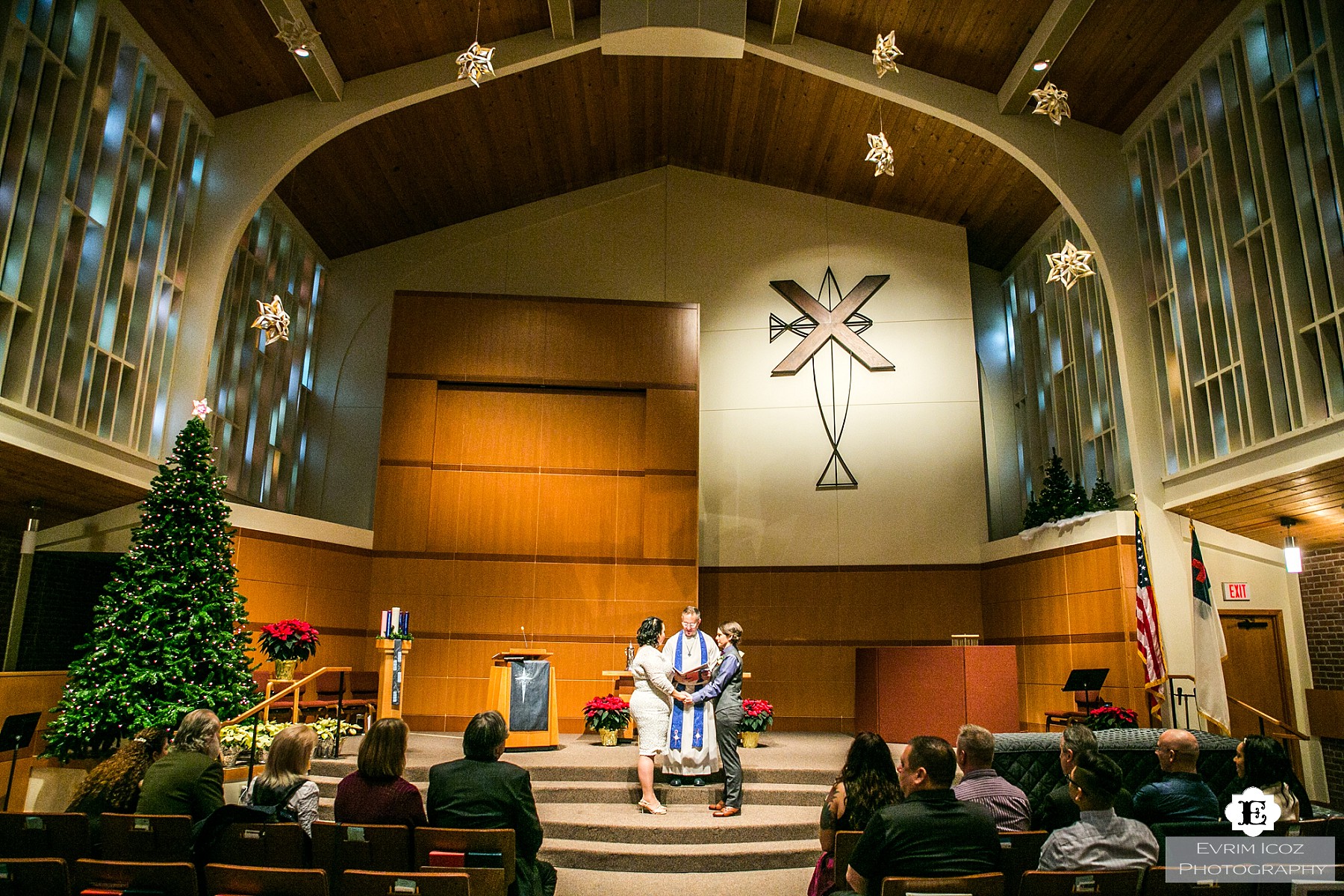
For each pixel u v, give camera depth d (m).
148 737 5.10
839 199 15.47
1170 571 10.80
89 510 10.14
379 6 10.57
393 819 4.27
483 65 9.11
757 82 13.31
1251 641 10.76
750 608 14.19
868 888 3.37
